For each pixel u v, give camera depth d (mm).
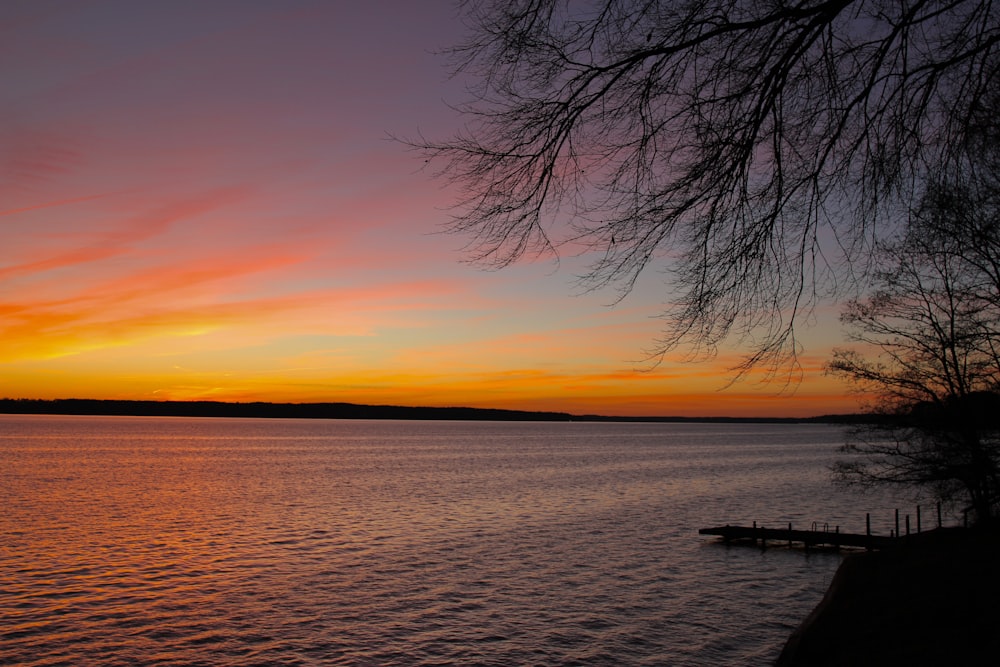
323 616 27438
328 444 199875
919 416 28250
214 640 24500
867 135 4922
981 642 14164
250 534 46594
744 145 4570
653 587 32625
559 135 4648
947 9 4352
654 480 90875
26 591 30453
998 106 4941
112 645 23828
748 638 25000
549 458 141250
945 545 25688
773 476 98688
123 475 89688
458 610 28391
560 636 25125
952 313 26125
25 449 143250
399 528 49844
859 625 17312
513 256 4828
